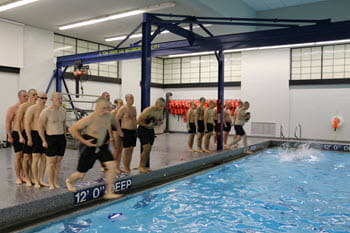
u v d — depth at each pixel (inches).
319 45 516.4
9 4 345.4
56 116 167.9
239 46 301.3
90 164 158.2
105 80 558.3
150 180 227.6
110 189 156.9
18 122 174.2
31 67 451.2
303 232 142.9
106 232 141.6
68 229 144.8
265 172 281.4
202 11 383.6
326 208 178.4
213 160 309.6
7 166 240.2
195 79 672.4
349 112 488.7
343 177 260.2
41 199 152.7
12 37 422.6
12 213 141.1
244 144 391.2
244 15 485.4
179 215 165.8
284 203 187.6
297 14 503.5
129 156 222.8
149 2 346.9
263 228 147.6
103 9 373.1
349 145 418.0
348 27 243.8
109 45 585.6
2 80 415.5
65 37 512.4
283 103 541.0
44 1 345.4
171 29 284.7
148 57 253.8
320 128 511.8
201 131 336.2
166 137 531.8
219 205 183.2
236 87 599.5
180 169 259.9
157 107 220.2
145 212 170.2
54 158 169.0
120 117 215.3
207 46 320.2
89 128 151.0
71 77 507.8
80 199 172.1
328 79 501.0
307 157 373.1
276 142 482.9
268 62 554.3
